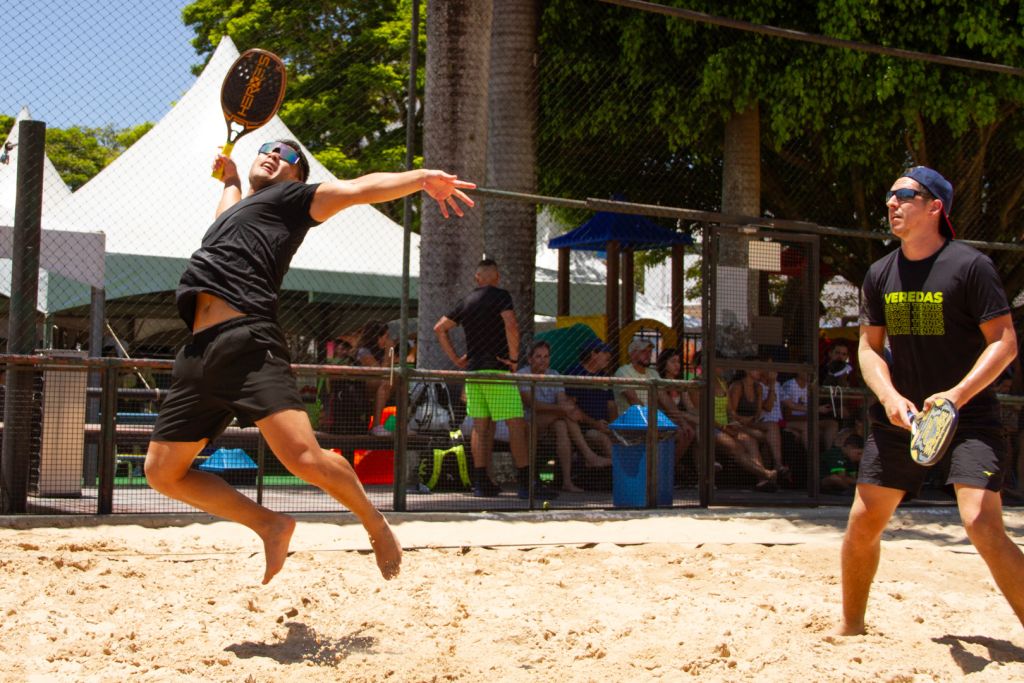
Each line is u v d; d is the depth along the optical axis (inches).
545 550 247.9
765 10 466.0
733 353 341.7
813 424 350.3
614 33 505.4
